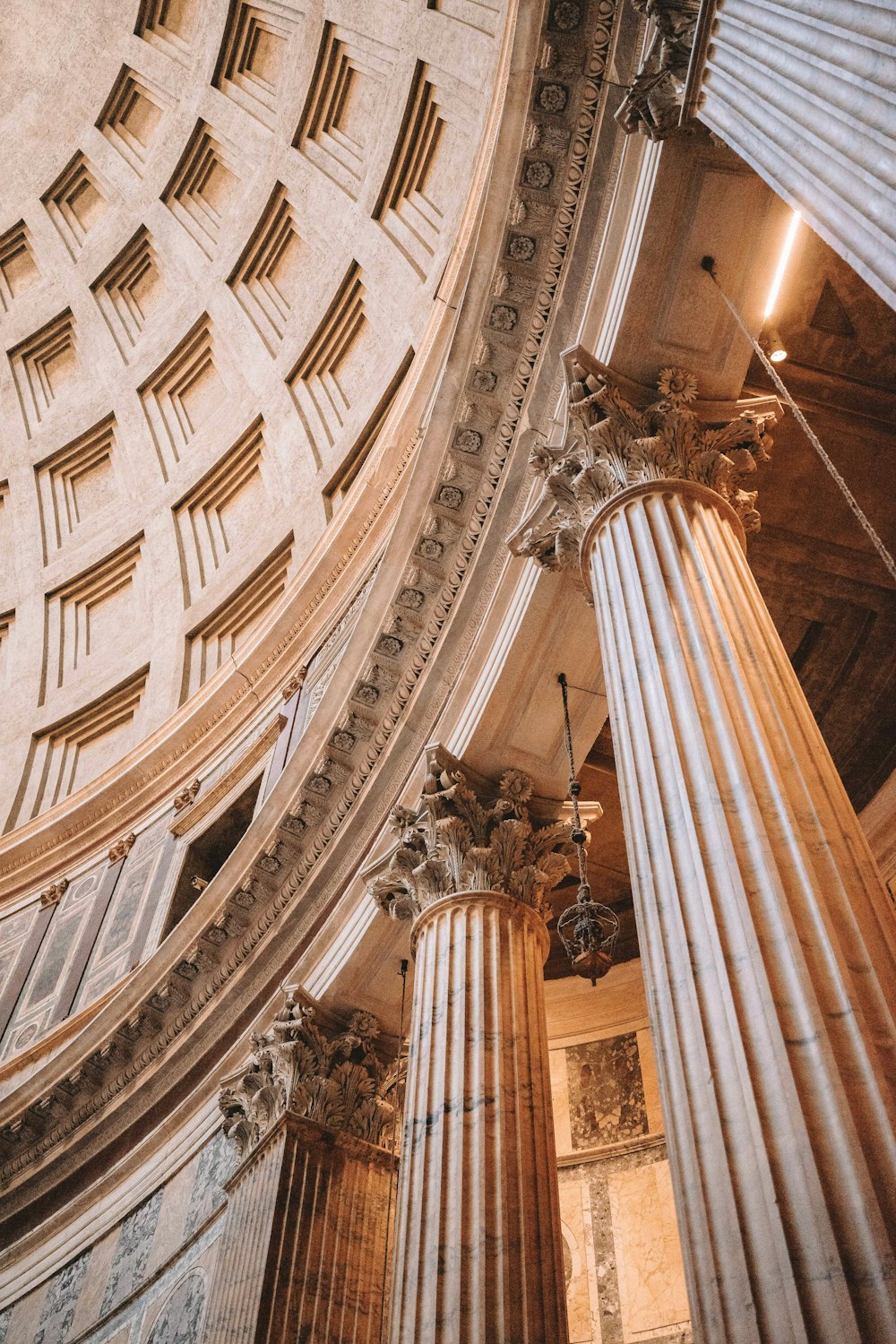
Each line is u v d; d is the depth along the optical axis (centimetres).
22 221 2159
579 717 707
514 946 638
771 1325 274
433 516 825
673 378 595
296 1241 713
